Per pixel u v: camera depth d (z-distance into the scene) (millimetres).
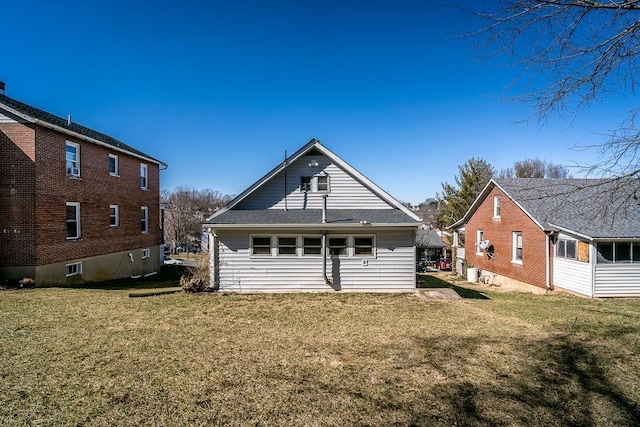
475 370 6016
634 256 14156
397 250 13391
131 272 20562
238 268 13234
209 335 7895
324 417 4594
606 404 4914
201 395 5125
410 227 13250
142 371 5906
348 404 4906
